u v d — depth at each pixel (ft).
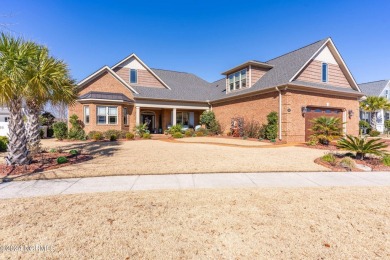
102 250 9.16
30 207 13.52
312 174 22.59
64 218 12.02
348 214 12.84
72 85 31.19
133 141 55.16
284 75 54.80
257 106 58.90
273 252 9.14
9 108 23.66
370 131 81.30
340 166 25.55
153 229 10.94
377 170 24.62
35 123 31.50
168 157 31.22
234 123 66.69
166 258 8.69
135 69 76.48
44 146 43.52
